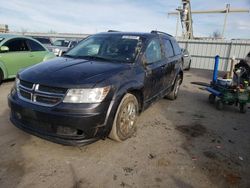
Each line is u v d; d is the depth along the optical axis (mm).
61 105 2830
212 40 17047
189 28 22391
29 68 3531
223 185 2766
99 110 2922
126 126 3600
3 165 2865
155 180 2766
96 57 4047
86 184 2611
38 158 3049
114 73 3324
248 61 9828
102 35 4723
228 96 5715
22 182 2580
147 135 3969
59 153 3193
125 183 2674
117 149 3398
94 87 2926
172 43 5902
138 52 4035
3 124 4008
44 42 15867
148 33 4738
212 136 4164
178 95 7379
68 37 24922
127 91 3434
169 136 4004
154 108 5625
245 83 5809
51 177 2689
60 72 3184
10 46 7102
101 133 3066
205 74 13742
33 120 3047
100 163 3021
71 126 2820
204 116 5328
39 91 2965
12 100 3219
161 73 4719
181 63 6402
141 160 3158
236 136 4250
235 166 3193
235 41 16219
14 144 3363
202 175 2928
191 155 3398
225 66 16875
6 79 7398
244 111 5777
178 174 2912
